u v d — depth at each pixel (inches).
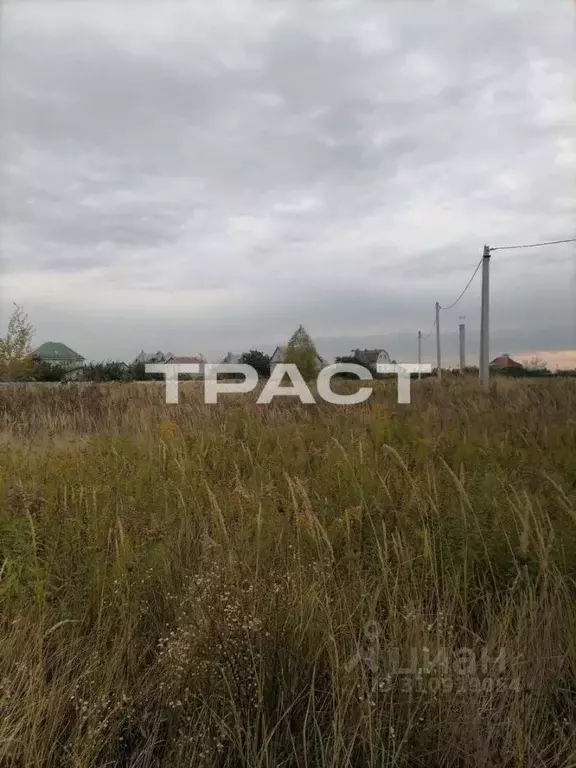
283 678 84.4
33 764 72.7
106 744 78.7
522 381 700.7
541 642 91.5
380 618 100.2
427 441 198.1
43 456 212.4
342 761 72.8
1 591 101.9
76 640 94.6
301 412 371.9
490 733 75.1
